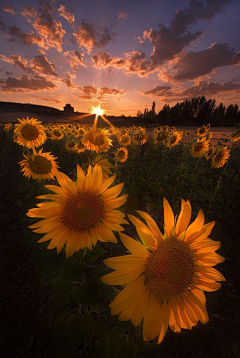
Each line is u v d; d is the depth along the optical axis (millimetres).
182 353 2258
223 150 5969
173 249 924
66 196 1229
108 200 1252
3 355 2205
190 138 11469
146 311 880
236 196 5211
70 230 1191
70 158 9867
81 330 1646
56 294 1533
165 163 7742
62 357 1627
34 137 3770
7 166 11156
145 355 1430
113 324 1733
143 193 6250
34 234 2498
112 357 1338
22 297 2916
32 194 2947
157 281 897
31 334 2426
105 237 1176
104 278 837
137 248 898
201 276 948
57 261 1766
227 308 2820
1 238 4340
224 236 4477
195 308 936
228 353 2250
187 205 974
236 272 3453
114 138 14562
